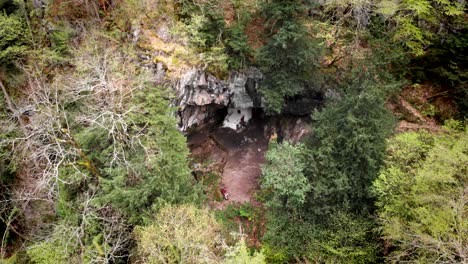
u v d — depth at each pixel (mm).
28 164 17469
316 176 15633
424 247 11055
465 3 17609
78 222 15023
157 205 13469
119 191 13516
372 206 15258
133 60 17609
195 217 13383
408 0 16188
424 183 11891
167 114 15070
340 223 14914
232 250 13070
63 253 14133
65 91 16016
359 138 14383
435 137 13633
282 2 15852
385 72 15750
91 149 15445
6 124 17125
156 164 13703
